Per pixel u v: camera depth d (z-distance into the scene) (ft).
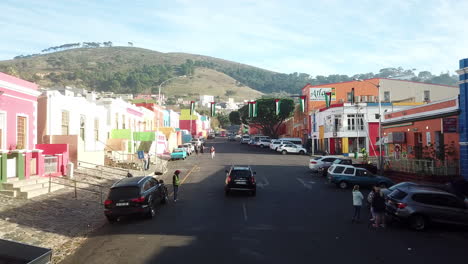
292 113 236.02
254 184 62.13
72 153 82.43
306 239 37.19
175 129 221.05
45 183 62.75
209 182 80.38
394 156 104.22
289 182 80.74
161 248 33.96
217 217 46.93
